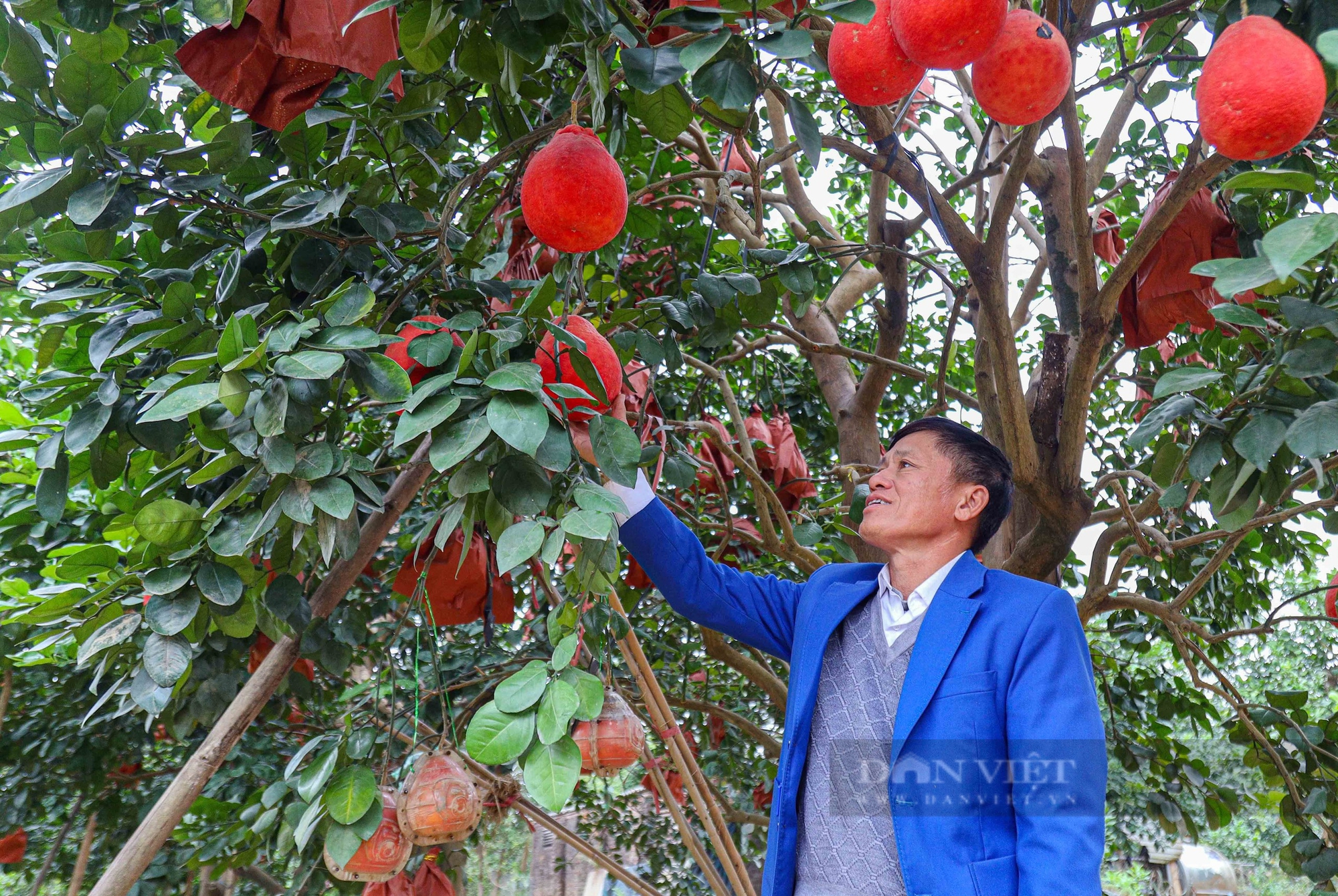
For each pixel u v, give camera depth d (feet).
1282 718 10.95
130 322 4.87
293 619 6.21
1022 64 4.04
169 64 6.40
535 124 7.04
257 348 4.23
